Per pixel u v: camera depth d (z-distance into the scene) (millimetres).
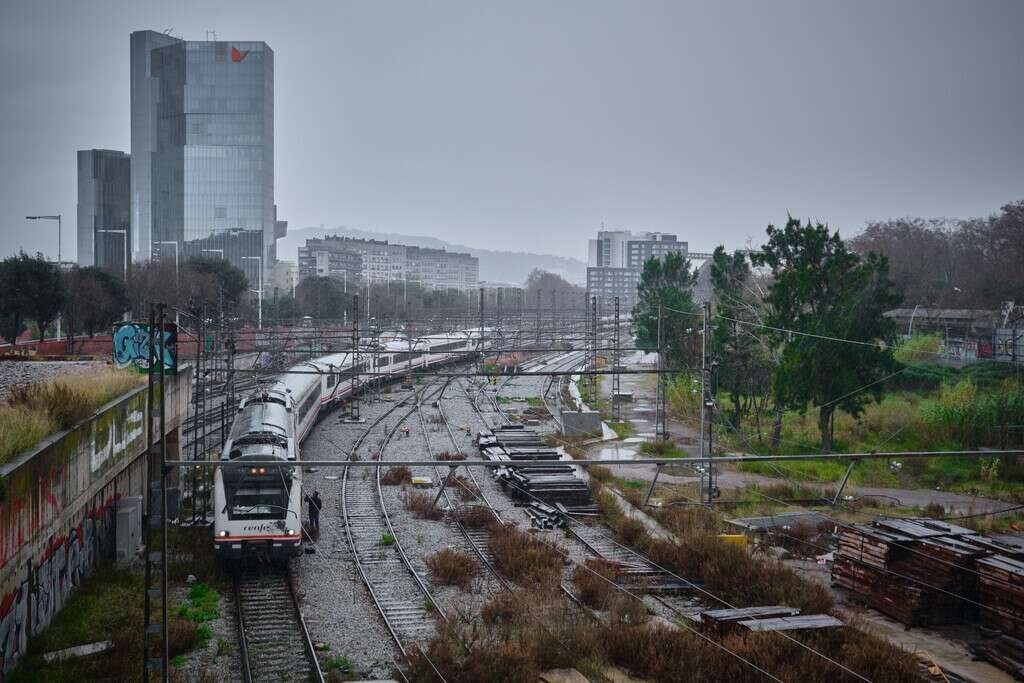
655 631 20391
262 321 91125
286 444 27500
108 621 20594
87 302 61125
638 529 29844
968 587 22984
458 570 24984
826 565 27922
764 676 17922
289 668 18859
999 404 47000
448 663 18469
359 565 26062
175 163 179875
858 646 19391
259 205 178750
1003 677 19594
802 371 45250
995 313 68562
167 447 31266
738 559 25156
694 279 71250
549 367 88750
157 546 26438
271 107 184500
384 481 37844
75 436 21641
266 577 25031
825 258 49875
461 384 75250
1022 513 36094
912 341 62750
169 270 80812
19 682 16750
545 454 40969
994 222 91625
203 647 19891
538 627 20359
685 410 59750
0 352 45281
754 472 43219
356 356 55781
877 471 43438
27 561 18281
